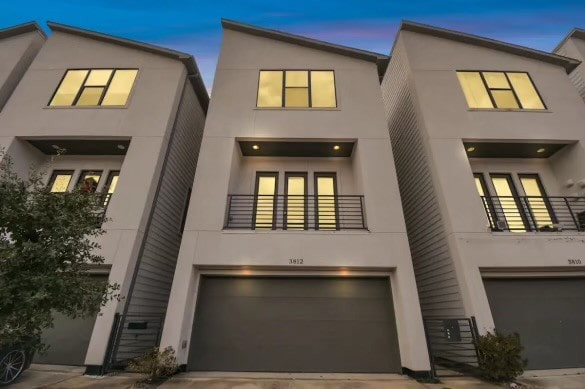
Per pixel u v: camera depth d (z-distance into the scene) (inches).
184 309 228.7
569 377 213.8
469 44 365.7
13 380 186.7
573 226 289.9
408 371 219.5
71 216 159.8
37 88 326.3
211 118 310.2
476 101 326.6
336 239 253.0
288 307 247.6
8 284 135.2
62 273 156.2
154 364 200.7
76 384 189.2
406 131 356.2
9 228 153.2
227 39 372.2
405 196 356.2
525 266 245.1
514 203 307.1
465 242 253.3
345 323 242.4
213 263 243.1
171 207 323.9
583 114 315.9
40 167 313.4
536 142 301.7
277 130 305.6
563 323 246.1
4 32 373.7
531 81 342.0
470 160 330.3
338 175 321.7
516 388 194.5
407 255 246.8
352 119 313.4
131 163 285.9
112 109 314.8
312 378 213.9
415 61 350.0
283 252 247.4
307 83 345.1
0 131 293.9
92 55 354.0
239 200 302.7
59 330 241.8
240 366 229.8
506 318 245.9
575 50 394.0
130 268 245.6
